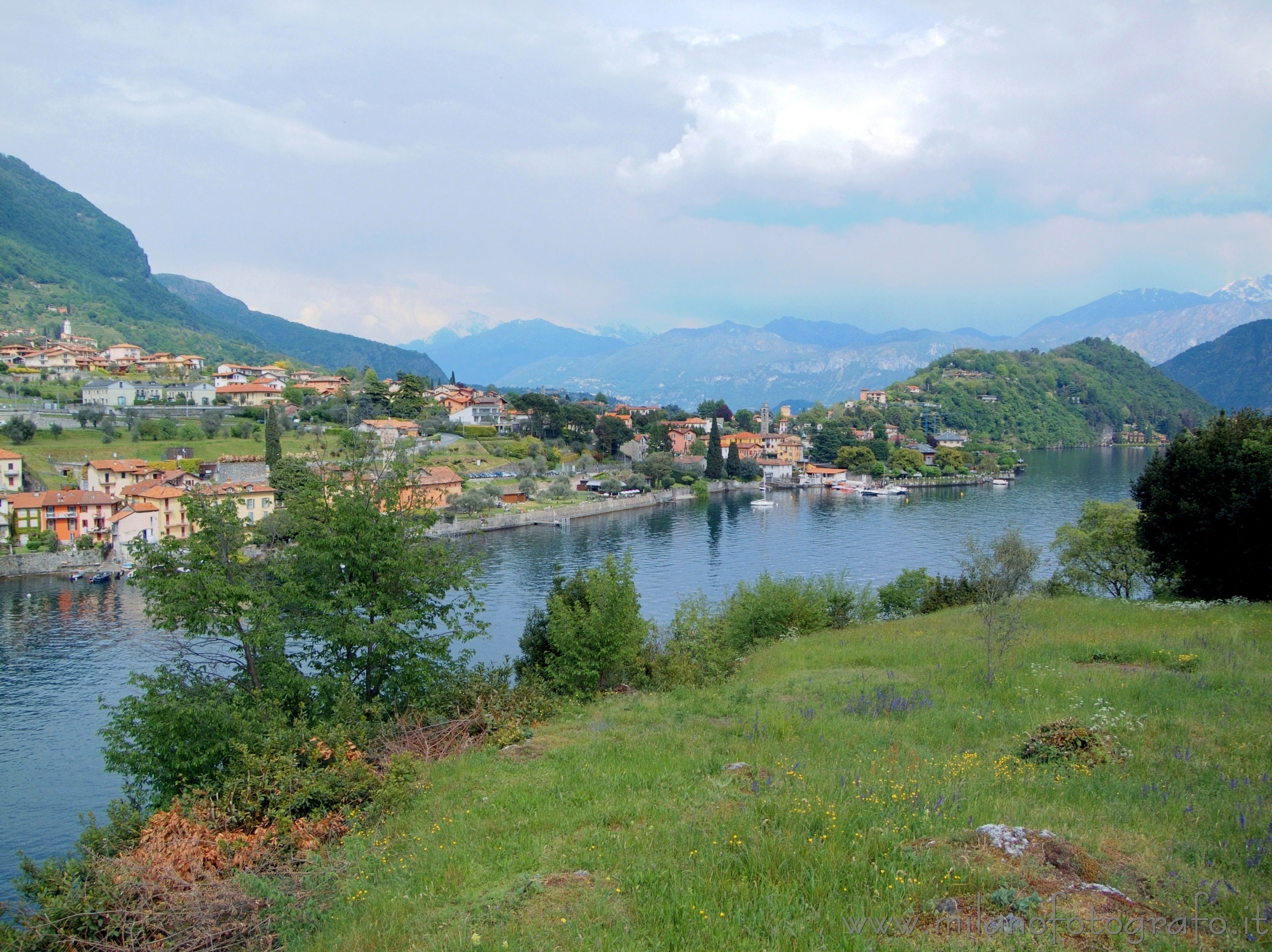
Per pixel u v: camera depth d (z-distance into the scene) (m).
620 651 27.31
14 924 12.06
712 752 16.39
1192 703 17.78
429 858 11.89
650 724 19.75
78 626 67.94
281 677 22.81
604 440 186.75
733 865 10.03
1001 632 23.31
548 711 22.14
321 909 11.07
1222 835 10.65
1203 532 35.97
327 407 169.38
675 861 10.40
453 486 131.50
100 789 39.75
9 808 37.75
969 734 17.05
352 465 28.11
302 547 25.58
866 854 9.87
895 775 13.55
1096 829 10.75
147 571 24.00
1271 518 32.69
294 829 14.27
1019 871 9.31
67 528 96.56
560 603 28.28
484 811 13.77
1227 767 13.53
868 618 44.41
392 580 26.06
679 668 27.56
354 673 25.09
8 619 70.31
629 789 14.08
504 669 28.52
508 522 123.38
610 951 8.25
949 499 154.88
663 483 165.88
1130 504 51.84
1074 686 20.44
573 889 10.08
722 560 95.38
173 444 131.25
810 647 32.16
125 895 11.82
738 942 8.22
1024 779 13.35
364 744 18.55
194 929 11.05
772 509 146.00
